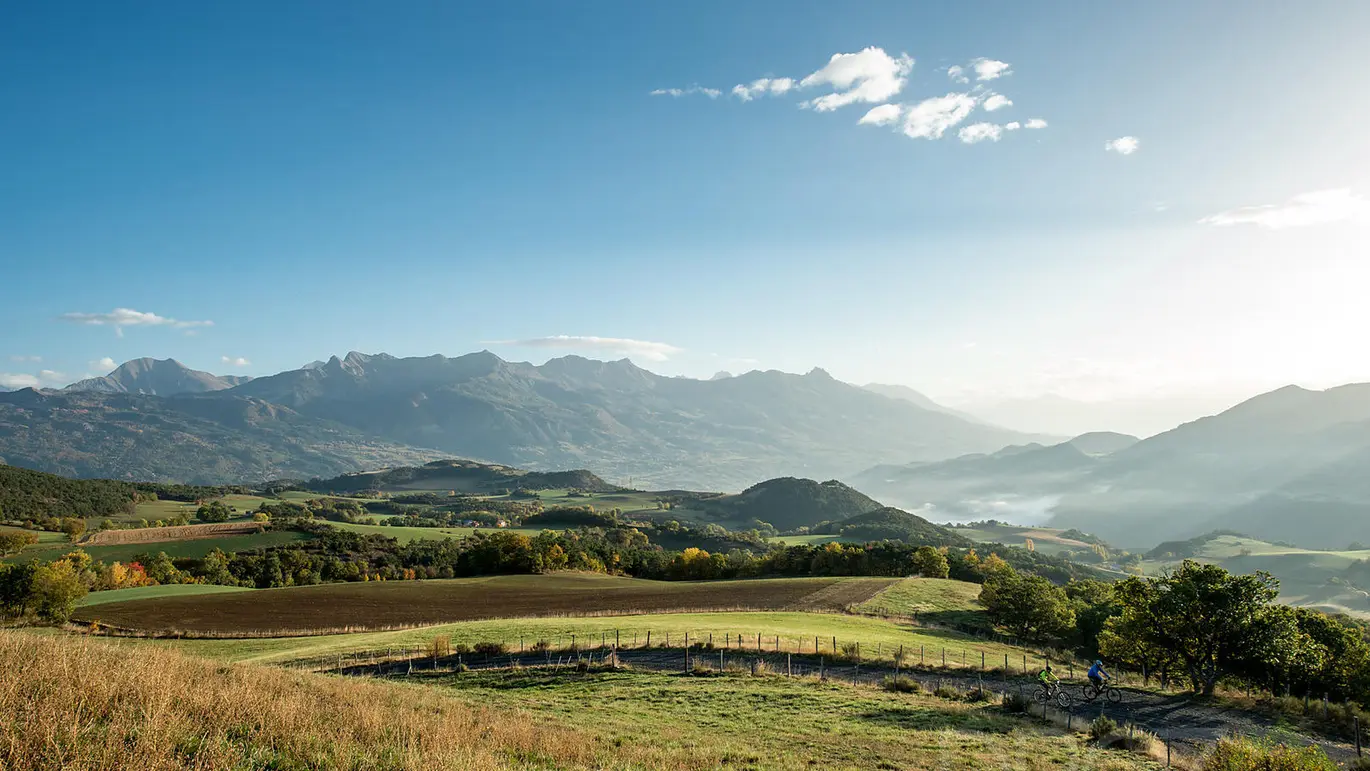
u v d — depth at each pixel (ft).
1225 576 129.49
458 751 48.37
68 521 499.51
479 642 153.99
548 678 117.39
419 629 192.75
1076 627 275.18
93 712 44.78
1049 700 105.70
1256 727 99.45
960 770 68.13
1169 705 112.78
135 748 38.81
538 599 290.15
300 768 42.04
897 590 312.91
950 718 92.02
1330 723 102.83
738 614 226.99
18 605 215.51
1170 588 132.16
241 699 53.83
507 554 447.42
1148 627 133.69
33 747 37.50
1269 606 128.26
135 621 228.63
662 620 198.80
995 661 154.61
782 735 80.43
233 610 253.85
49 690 47.01
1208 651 126.52
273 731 48.24
